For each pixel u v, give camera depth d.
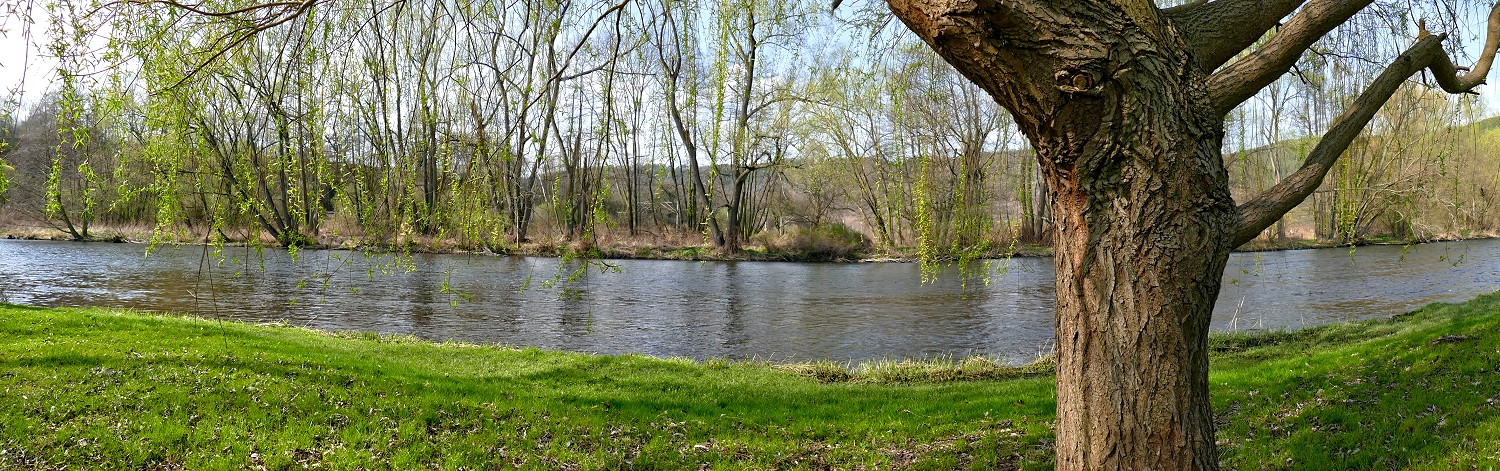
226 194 5.76
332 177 7.52
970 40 2.57
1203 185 2.70
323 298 18.17
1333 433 6.61
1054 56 2.52
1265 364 10.05
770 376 10.73
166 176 5.21
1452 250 27.70
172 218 5.37
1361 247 29.16
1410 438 6.09
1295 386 8.34
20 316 10.10
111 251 27.08
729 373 10.80
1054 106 2.62
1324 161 2.89
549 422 7.82
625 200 37.28
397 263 7.40
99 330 9.77
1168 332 2.74
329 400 7.86
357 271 22.78
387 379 8.84
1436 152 9.65
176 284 19.72
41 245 28.55
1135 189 2.69
